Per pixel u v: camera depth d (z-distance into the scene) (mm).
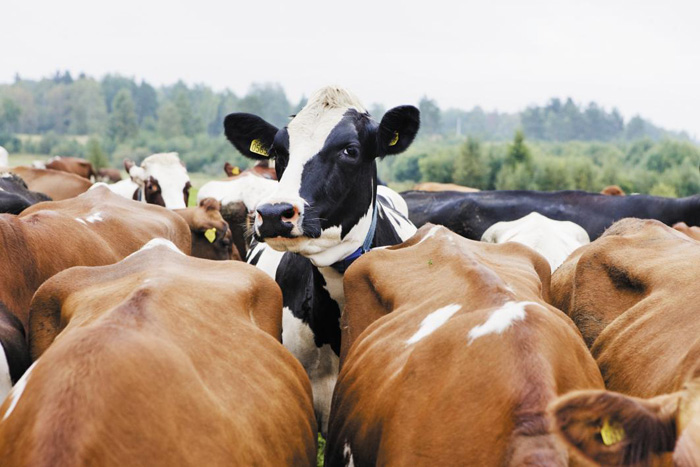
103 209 6137
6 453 2494
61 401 2508
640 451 2133
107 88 191500
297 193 4664
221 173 87375
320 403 5270
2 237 4750
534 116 188250
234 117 5414
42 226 5160
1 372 3828
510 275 3932
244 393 3143
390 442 3037
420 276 4027
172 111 130000
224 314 3521
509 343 2902
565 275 5309
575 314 4766
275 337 4070
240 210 10852
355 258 4996
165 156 12438
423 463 2838
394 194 7941
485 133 181750
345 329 4391
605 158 64438
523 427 2633
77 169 23594
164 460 2561
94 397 2535
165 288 3404
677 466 2195
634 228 5160
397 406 3100
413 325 3588
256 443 3012
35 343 3984
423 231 4617
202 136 110750
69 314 3674
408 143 5137
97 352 2682
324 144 4801
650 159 63969
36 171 15680
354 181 4883
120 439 2500
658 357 3783
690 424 2229
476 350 2967
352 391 3686
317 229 4660
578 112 190750
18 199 7691
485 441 2713
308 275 5266
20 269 4789
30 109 153750
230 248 9750
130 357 2709
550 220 9102
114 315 2959
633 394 3795
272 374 3465
